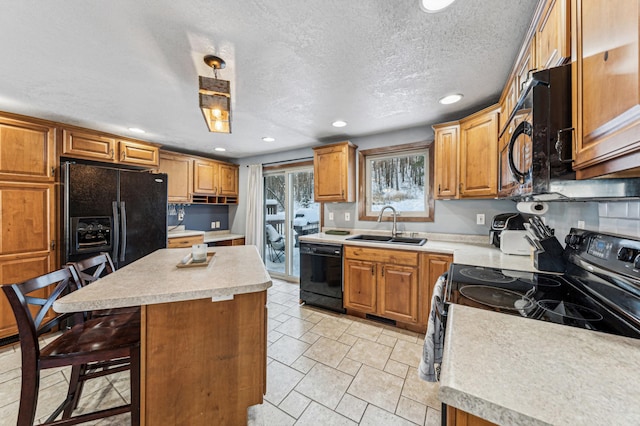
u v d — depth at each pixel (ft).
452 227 9.05
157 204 9.78
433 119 8.70
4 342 7.24
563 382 1.67
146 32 4.40
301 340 7.49
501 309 3.07
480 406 1.53
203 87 4.49
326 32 4.42
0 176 7.07
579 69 2.63
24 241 7.47
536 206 4.82
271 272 14.56
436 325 4.29
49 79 5.94
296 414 4.84
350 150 10.52
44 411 4.91
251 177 14.43
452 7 3.87
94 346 3.68
